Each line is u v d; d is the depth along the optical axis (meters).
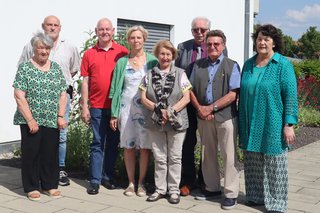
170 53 5.40
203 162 5.69
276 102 5.12
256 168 5.44
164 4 11.48
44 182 5.67
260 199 5.46
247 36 15.20
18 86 5.39
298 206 5.55
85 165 6.94
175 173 5.55
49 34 6.02
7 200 5.48
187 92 5.40
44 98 5.49
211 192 5.72
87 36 9.47
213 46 5.29
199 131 5.59
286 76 5.04
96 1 9.68
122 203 5.47
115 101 5.71
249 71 5.30
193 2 12.38
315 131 12.45
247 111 5.27
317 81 16.67
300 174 7.30
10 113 8.31
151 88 5.41
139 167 6.02
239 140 5.46
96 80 5.84
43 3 8.67
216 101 5.31
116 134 6.07
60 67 5.74
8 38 8.18
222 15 13.52
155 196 5.57
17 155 7.92
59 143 5.98
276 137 5.13
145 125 5.52
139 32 5.62
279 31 5.17
